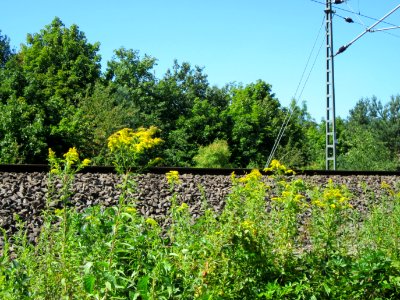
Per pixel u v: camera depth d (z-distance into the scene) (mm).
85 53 43062
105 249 3756
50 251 4004
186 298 3824
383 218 6785
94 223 3943
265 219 5168
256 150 44250
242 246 4344
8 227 8062
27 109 23000
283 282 4684
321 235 4977
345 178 15438
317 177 14664
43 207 8852
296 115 51844
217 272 4145
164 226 8570
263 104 48688
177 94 47094
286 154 43281
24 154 22234
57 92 38250
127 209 3889
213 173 13336
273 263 4711
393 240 6148
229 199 4688
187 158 40875
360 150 37250
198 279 3934
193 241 4609
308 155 48469
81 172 11117
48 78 39562
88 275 3365
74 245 3963
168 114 46562
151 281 3717
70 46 42094
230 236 4281
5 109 22344
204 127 43375
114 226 3721
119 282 3619
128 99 41844
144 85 45094
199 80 55625
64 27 43844
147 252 4020
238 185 5074
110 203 9750
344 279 4773
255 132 45312
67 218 4152
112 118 31094
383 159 37375
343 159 37688
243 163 44156
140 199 9984
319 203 5145
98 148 27578
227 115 45250
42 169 10883
